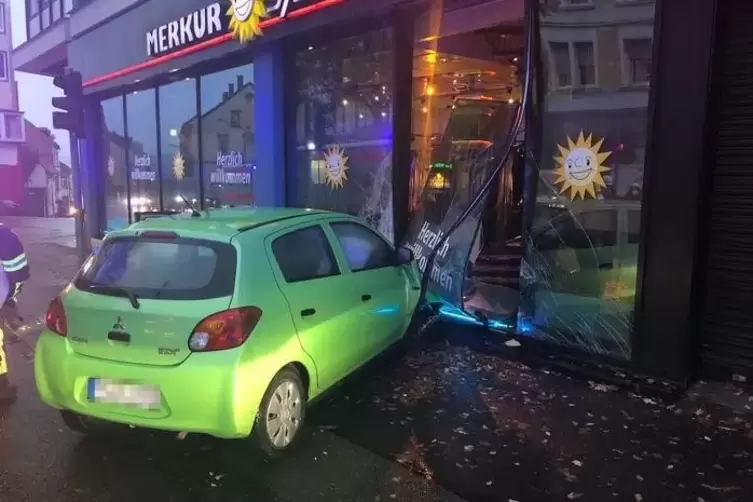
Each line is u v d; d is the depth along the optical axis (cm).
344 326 455
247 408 355
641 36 509
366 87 810
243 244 384
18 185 4162
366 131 820
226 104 1065
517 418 454
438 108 978
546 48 576
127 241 403
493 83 1088
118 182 1488
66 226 2534
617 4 523
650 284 516
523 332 614
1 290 510
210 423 350
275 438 386
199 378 346
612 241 541
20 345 657
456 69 1031
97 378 366
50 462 390
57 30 1652
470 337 645
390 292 536
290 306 396
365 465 386
